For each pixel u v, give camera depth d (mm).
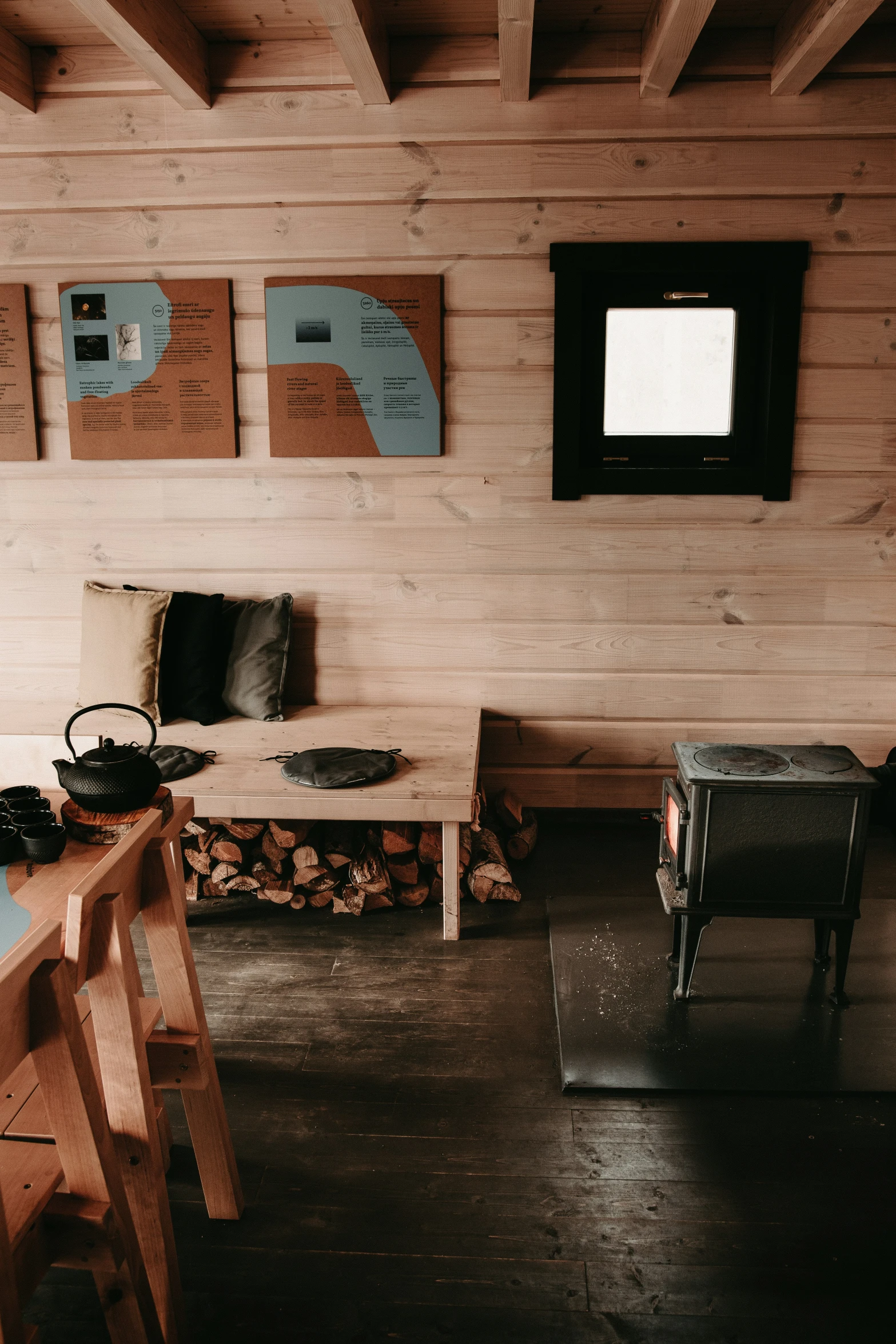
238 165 3236
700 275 3268
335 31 2586
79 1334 1596
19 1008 1118
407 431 3381
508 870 3072
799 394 3309
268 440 3451
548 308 3281
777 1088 2146
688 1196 1862
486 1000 2541
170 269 3344
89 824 1868
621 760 3627
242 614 3500
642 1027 2379
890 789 3502
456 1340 1562
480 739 3492
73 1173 1259
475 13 2900
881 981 2586
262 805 2838
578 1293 1647
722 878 2350
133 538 3568
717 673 3545
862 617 3473
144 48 2680
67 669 3684
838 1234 1769
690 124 3105
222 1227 1801
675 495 3391
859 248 3182
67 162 3277
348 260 3293
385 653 3600
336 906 3039
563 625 3529
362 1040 2375
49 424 3512
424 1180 1909
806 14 2691
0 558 3621
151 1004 1735
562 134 3135
